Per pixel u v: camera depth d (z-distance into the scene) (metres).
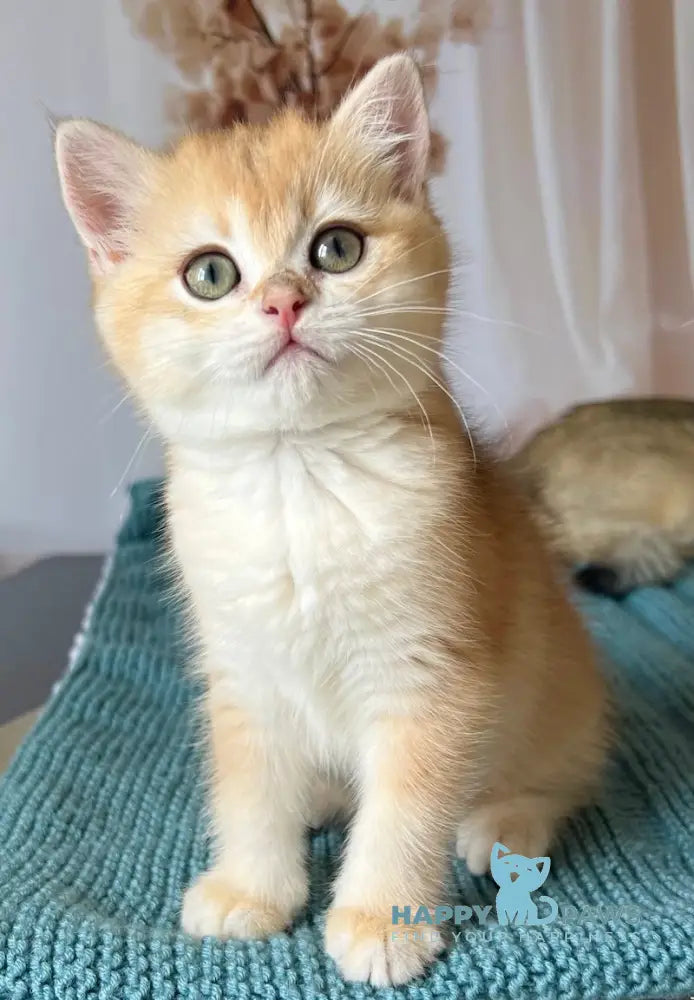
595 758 0.27
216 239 0.20
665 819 0.25
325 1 0.42
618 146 0.43
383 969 0.19
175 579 0.25
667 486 0.42
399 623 0.20
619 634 0.38
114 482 0.52
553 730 0.25
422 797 0.20
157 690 0.33
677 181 0.43
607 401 0.45
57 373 0.50
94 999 0.18
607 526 0.43
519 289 0.46
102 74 0.46
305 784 0.24
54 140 0.21
